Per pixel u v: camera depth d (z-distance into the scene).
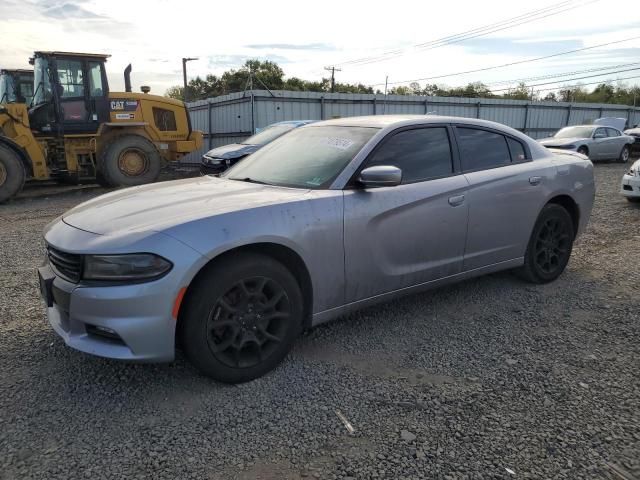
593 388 2.95
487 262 4.21
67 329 2.87
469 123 4.23
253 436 2.52
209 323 2.80
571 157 4.98
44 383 3.00
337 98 23.20
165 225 2.73
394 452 2.40
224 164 11.21
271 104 21.27
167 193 3.39
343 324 3.88
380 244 3.44
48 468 2.28
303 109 22.31
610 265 5.41
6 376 3.08
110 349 2.66
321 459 2.35
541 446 2.43
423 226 3.65
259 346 3.01
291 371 3.16
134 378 3.07
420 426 2.60
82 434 2.53
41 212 9.58
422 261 3.72
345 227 3.24
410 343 3.56
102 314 2.61
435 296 4.47
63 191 12.97
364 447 2.44
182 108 14.43
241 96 21.25
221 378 2.91
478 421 2.64
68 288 2.73
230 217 2.85
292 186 3.45
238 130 21.81
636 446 2.43
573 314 4.07
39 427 2.58
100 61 12.38
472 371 3.16
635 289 4.64
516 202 4.29
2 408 2.74
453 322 3.92
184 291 2.67
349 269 3.31
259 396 2.88
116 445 2.44
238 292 2.91
